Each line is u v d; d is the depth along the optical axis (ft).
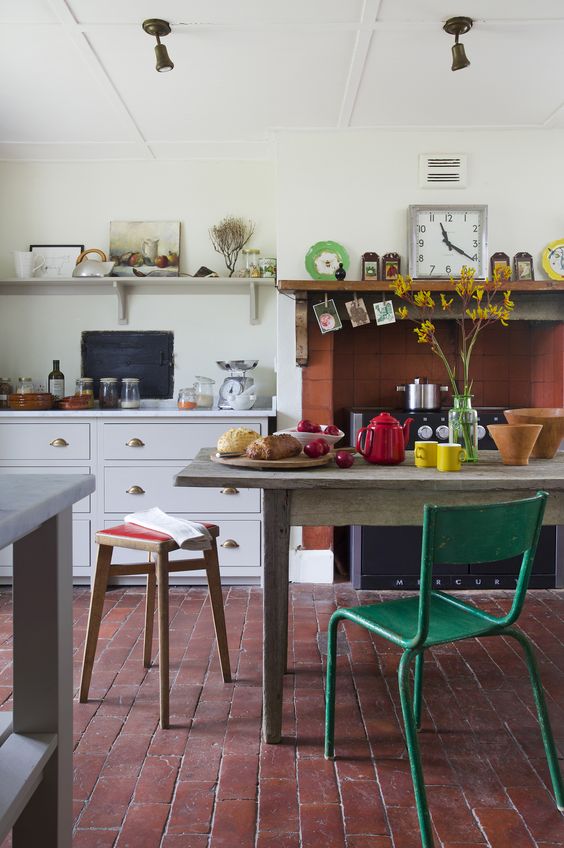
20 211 14.98
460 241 13.24
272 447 7.47
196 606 11.90
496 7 8.83
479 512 5.58
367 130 13.19
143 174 14.94
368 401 14.98
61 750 3.87
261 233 15.03
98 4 8.70
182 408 14.14
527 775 6.61
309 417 13.57
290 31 9.42
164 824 5.82
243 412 12.98
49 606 3.81
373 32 9.45
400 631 6.08
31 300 15.10
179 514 13.07
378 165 13.30
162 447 13.05
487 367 14.88
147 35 9.48
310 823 5.84
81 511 13.08
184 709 7.95
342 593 12.75
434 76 10.85
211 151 14.33
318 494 7.10
